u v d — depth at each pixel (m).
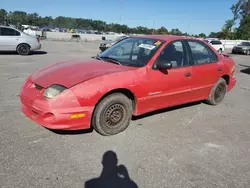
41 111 3.15
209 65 4.96
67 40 35.22
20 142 3.27
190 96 4.75
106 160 3.01
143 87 3.79
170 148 3.42
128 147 3.37
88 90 3.23
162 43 4.21
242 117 4.93
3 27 12.39
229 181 2.77
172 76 4.20
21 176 2.60
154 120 4.39
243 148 3.57
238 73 11.45
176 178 2.76
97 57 4.49
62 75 3.46
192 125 4.32
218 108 5.40
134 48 4.35
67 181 2.58
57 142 3.35
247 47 26.36
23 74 7.66
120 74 3.57
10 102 4.78
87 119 3.31
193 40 4.80
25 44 12.89
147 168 2.91
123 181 2.65
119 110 3.67
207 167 3.01
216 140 3.78
